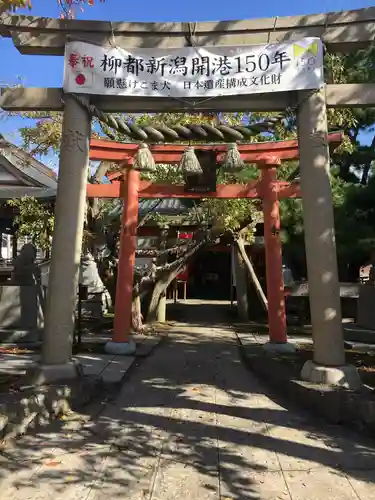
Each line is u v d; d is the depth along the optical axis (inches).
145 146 259.4
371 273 400.2
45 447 156.9
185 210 576.1
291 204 525.7
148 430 177.2
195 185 332.2
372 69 417.4
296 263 636.1
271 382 253.3
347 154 539.5
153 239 708.0
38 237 506.6
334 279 215.8
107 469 141.0
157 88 226.1
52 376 210.7
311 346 375.6
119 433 172.9
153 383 257.6
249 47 224.2
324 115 222.5
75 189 223.0
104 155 362.3
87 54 224.8
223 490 129.1
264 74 222.7
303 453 155.6
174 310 737.6
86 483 131.4
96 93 224.2
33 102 228.7
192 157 260.2
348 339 367.6
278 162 363.9
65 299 218.7
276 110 233.0
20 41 226.8
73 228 221.8
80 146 225.3
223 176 470.6
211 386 251.9
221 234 507.2
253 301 741.9
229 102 230.8
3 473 135.3
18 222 518.9
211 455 153.5
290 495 126.6
